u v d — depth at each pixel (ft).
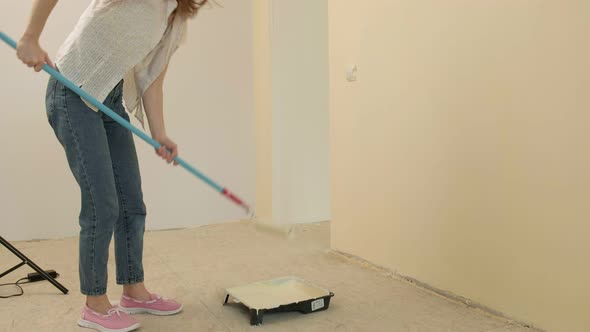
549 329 5.50
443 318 5.99
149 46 5.63
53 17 10.63
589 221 5.08
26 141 10.59
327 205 12.23
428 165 6.94
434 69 6.76
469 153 6.33
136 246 6.16
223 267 8.25
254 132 12.35
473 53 6.20
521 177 5.73
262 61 11.80
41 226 10.73
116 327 5.62
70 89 5.37
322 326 5.79
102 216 5.55
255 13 12.01
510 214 5.87
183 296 6.88
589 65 5.01
